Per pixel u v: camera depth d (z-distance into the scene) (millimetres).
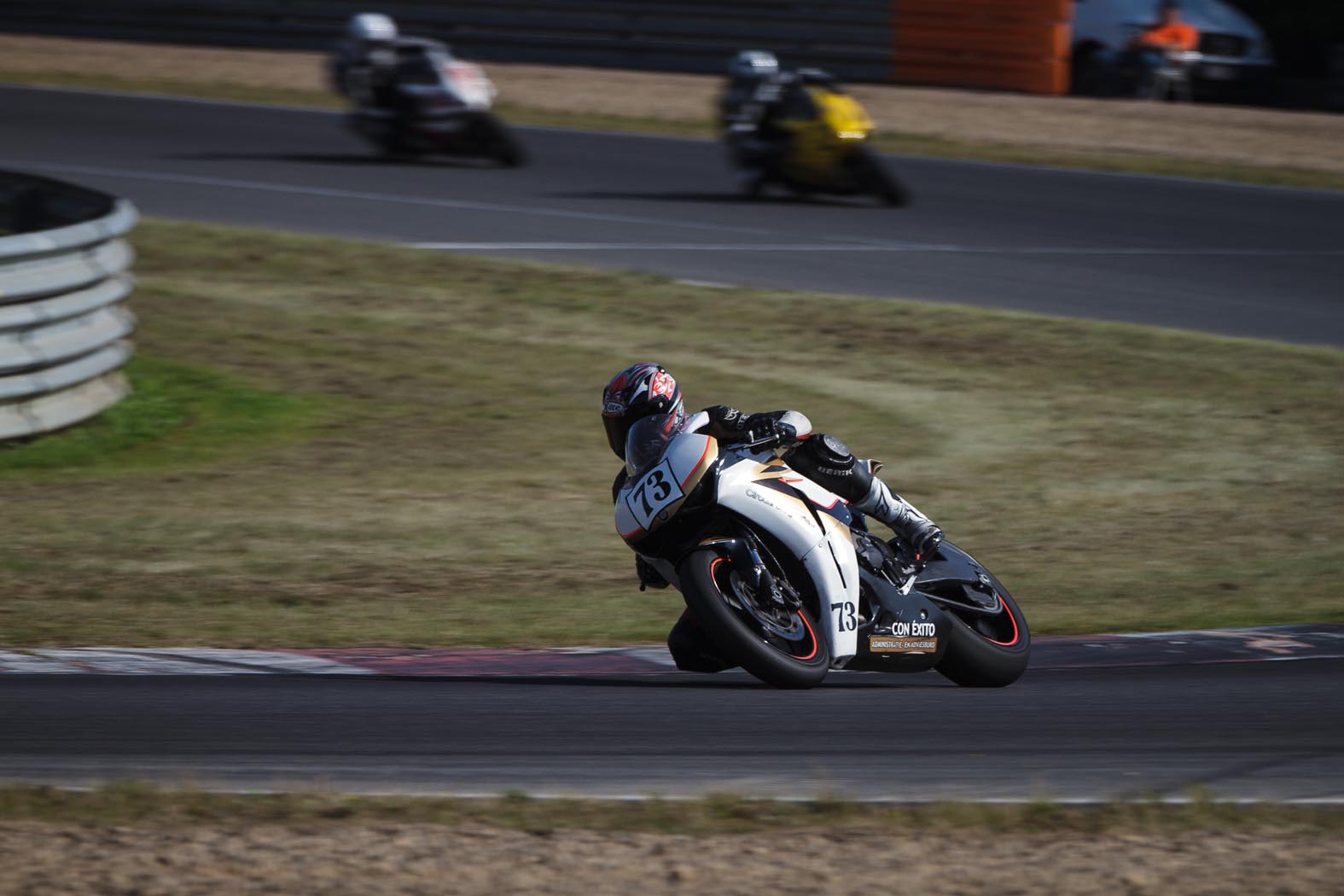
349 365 48906
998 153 84625
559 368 49000
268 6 118688
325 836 14469
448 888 13062
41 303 39531
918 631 21266
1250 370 48281
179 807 15547
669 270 60062
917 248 64000
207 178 76375
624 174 80062
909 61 103938
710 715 20234
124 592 28000
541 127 93688
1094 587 29031
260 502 35625
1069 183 77438
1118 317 54438
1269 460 39844
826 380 47594
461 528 33625
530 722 19859
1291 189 76688
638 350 50625
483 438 42219
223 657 23391
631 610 27422
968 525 34219
